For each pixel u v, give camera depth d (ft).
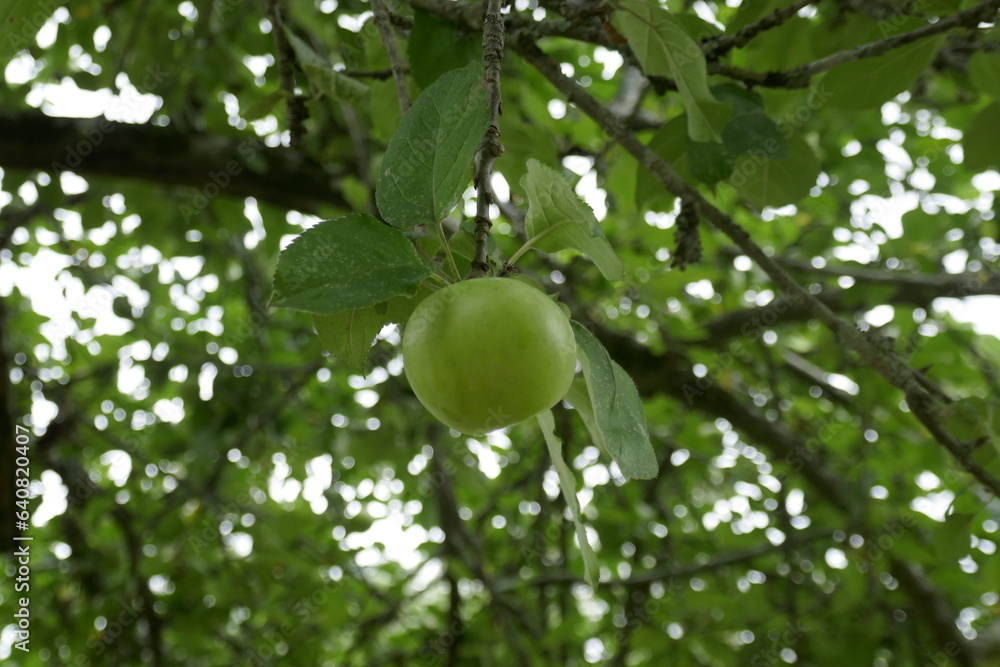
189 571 17.39
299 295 3.81
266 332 21.49
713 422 20.84
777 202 9.45
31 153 13.96
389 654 18.28
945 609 14.99
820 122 15.90
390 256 4.10
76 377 20.18
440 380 4.07
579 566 19.70
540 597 18.24
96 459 22.44
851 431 17.67
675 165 8.66
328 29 13.39
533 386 4.03
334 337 5.23
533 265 15.92
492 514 21.22
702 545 18.76
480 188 4.58
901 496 16.61
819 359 19.35
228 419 18.88
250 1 15.10
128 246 20.77
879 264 19.01
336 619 18.02
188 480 18.15
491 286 4.19
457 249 5.07
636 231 14.93
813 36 9.48
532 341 4.03
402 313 5.19
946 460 16.16
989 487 6.28
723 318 17.37
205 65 15.47
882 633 15.20
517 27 7.88
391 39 6.49
